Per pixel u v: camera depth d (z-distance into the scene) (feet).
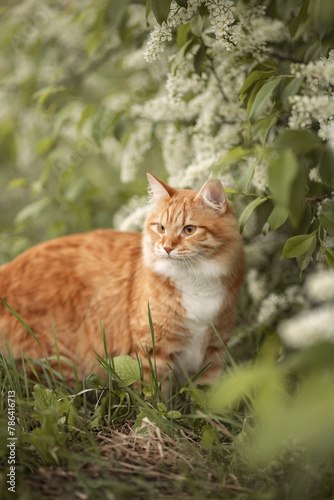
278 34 11.05
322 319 8.14
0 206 22.36
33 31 17.29
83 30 16.79
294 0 10.37
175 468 7.41
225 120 11.79
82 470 7.17
